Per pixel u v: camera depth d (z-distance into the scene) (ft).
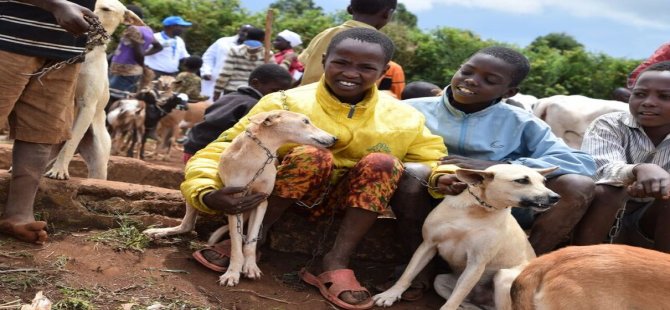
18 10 12.25
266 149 12.68
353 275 13.08
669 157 14.99
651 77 14.78
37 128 13.17
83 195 15.10
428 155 14.40
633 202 15.15
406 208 13.82
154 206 15.44
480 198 12.71
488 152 15.02
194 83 38.34
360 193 13.07
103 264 13.00
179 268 13.32
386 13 20.16
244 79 36.01
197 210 14.43
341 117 13.87
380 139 14.02
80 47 13.21
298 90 14.51
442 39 66.08
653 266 10.06
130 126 33.94
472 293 13.64
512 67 14.87
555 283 10.36
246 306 12.37
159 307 11.73
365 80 13.61
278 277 13.74
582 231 14.38
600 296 10.08
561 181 13.78
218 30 63.87
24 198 13.35
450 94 15.62
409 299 13.57
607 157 15.02
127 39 34.76
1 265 12.24
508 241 13.00
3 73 12.28
